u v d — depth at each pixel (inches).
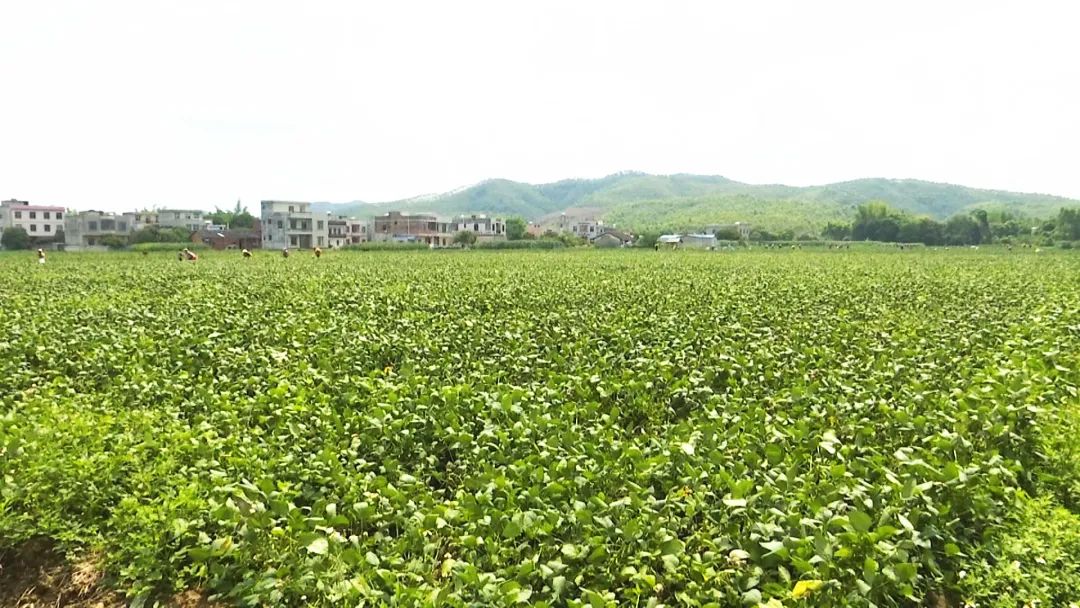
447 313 701.9
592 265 1732.3
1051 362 439.2
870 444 319.3
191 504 253.6
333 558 228.4
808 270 1461.6
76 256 2497.5
